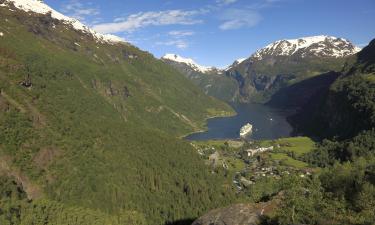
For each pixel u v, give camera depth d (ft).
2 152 504.43
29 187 488.44
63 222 401.70
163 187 609.83
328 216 206.39
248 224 212.43
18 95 628.69
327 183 278.87
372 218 201.98
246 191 639.35
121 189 560.20
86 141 627.87
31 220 395.34
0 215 389.60
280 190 268.41
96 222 419.74
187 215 544.21
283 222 203.10
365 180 253.03
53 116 645.10
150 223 517.96
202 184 641.40
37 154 536.01
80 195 511.40
